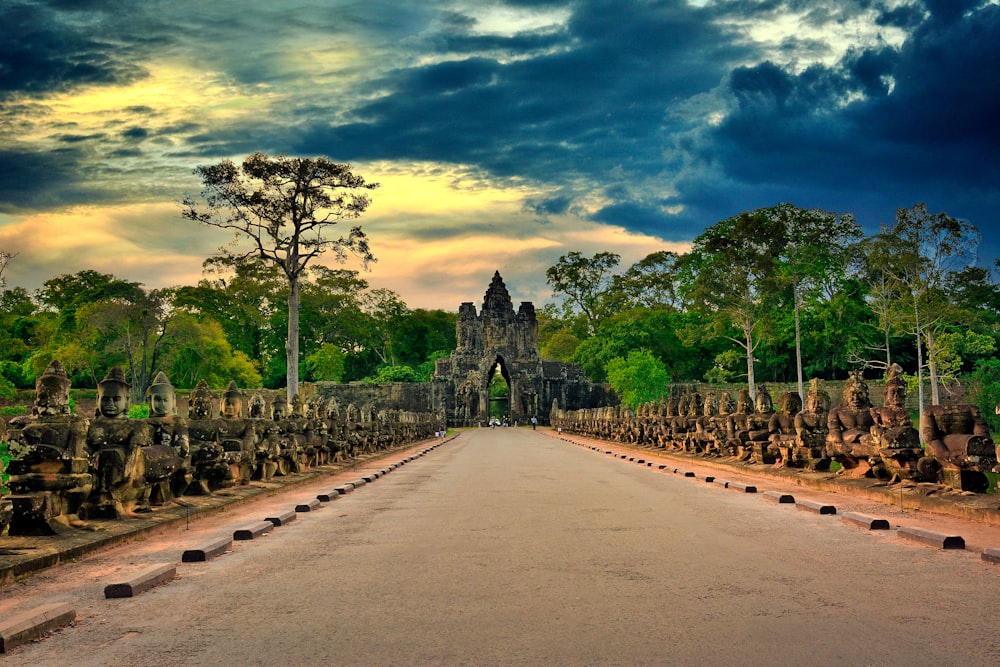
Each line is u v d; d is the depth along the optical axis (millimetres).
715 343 116375
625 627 6871
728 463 24734
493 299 126375
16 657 6277
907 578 8727
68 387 11703
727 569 9328
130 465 12750
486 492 19359
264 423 21156
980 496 13188
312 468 25297
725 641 6422
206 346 93438
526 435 82188
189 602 8039
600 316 141750
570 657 6070
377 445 40219
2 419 10680
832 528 12516
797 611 7355
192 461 16422
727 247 70750
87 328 78750
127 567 9891
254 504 16969
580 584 8594
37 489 10945
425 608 7652
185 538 12195
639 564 9688
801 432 20266
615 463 31422
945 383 56781
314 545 11586
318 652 6289
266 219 56812
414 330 147875
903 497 14461
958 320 53844
